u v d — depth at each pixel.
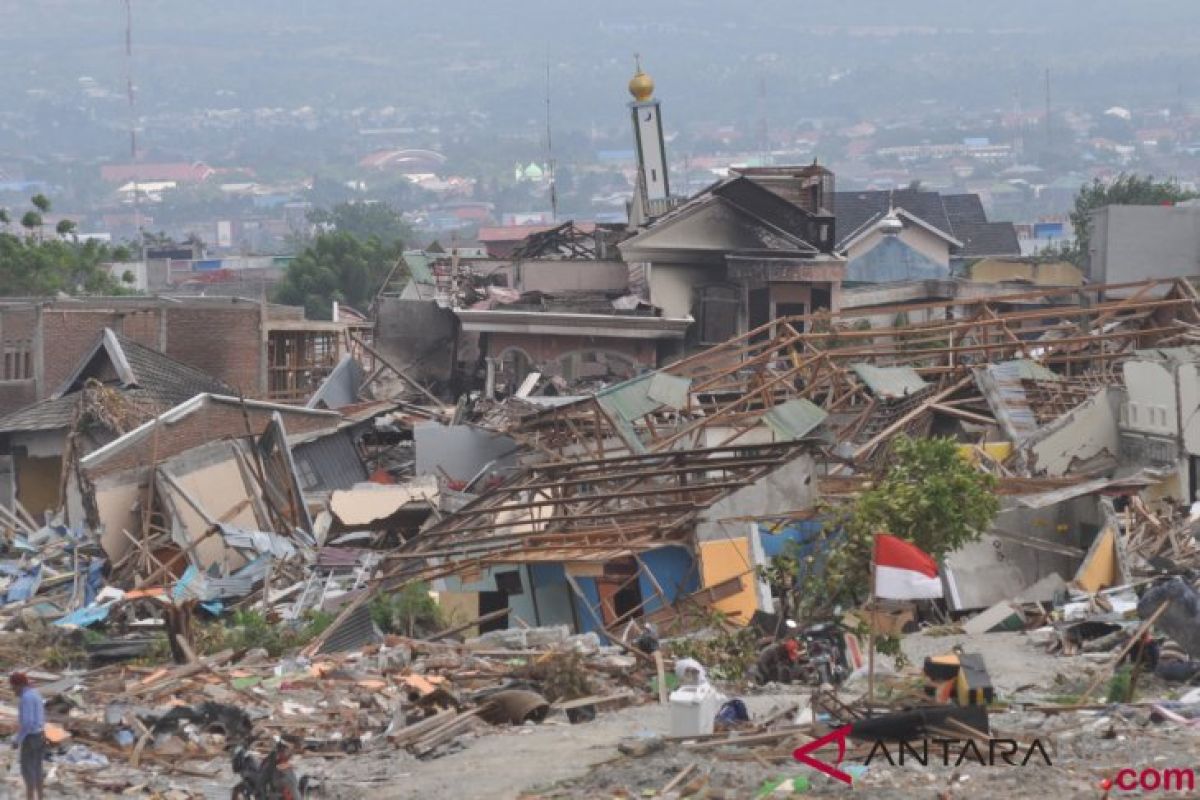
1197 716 45.06
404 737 46.38
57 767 44.44
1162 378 82.19
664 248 130.75
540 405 104.00
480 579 67.69
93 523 76.81
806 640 55.22
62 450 93.31
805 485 67.06
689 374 105.50
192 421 85.69
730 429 89.81
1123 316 108.00
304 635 62.81
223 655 56.50
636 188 155.88
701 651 55.72
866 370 97.31
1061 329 105.06
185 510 76.75
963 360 102.62
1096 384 93.94
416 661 55.03
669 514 67.69
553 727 47.72
